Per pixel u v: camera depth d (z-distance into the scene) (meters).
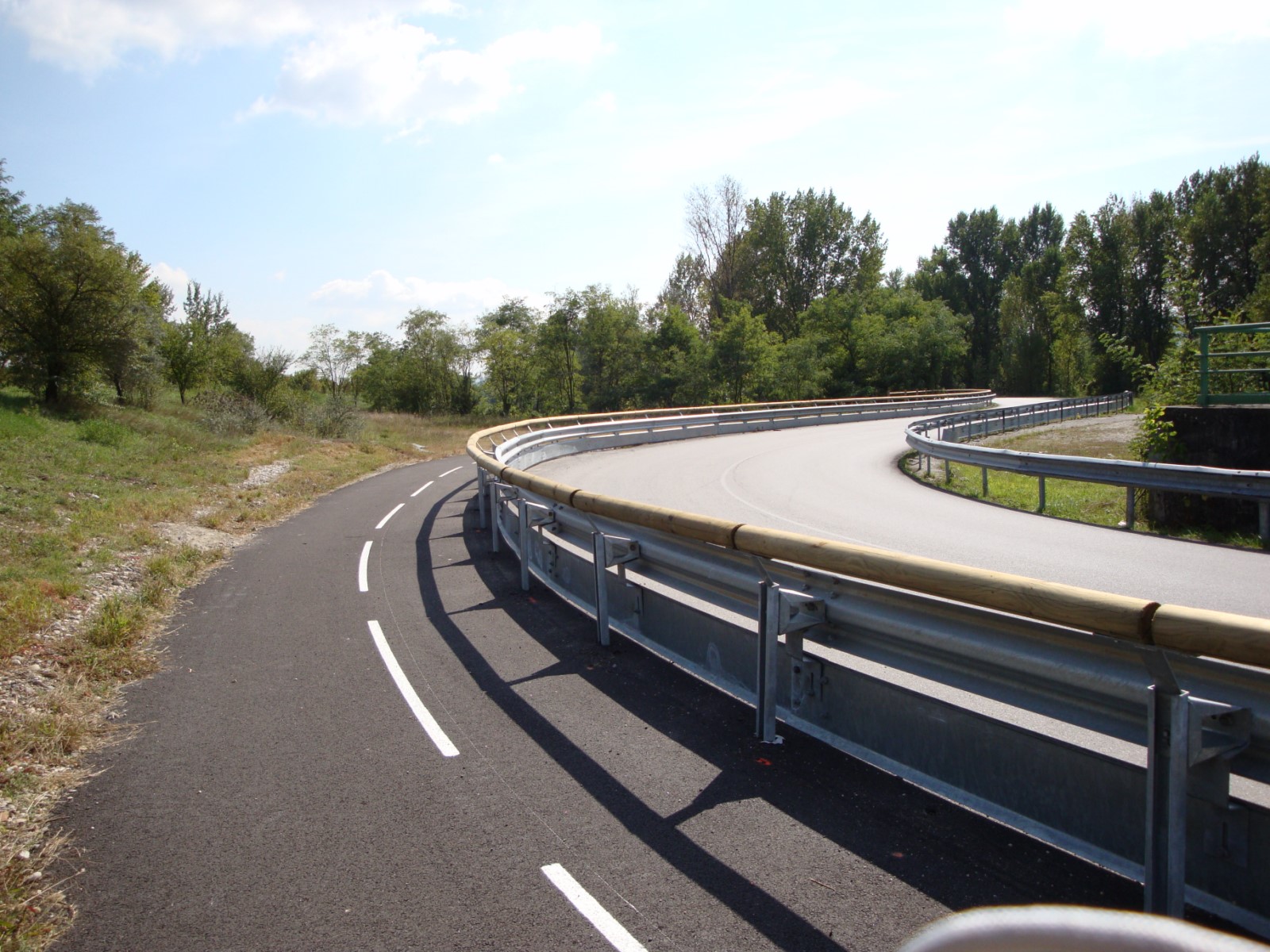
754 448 26.28
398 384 61.06
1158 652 2.63
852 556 3.87
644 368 56.91
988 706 5.10
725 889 3.25
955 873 3.24
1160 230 61.94
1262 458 12.26
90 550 10.53
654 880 3.35
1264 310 23.45
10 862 3.69
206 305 53.34
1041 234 86.31
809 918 3.03
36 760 4.80
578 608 7.73
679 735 4.80
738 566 4.95
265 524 14.16
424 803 4.14
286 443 26.94
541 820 3.90
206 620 7.99
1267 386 14.71
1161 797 2.73
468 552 10.96
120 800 4.31
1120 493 15.31
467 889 3.36
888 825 3.65
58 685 6.04
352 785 4.38
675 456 23.88
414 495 17.52
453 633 7.20
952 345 64.75
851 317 64.81
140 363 28.56
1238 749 2.59
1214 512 11.48
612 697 5.46
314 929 3.14
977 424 27.39
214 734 5.18
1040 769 3.30
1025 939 1.10
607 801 4.05
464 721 5.20
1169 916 2.66
